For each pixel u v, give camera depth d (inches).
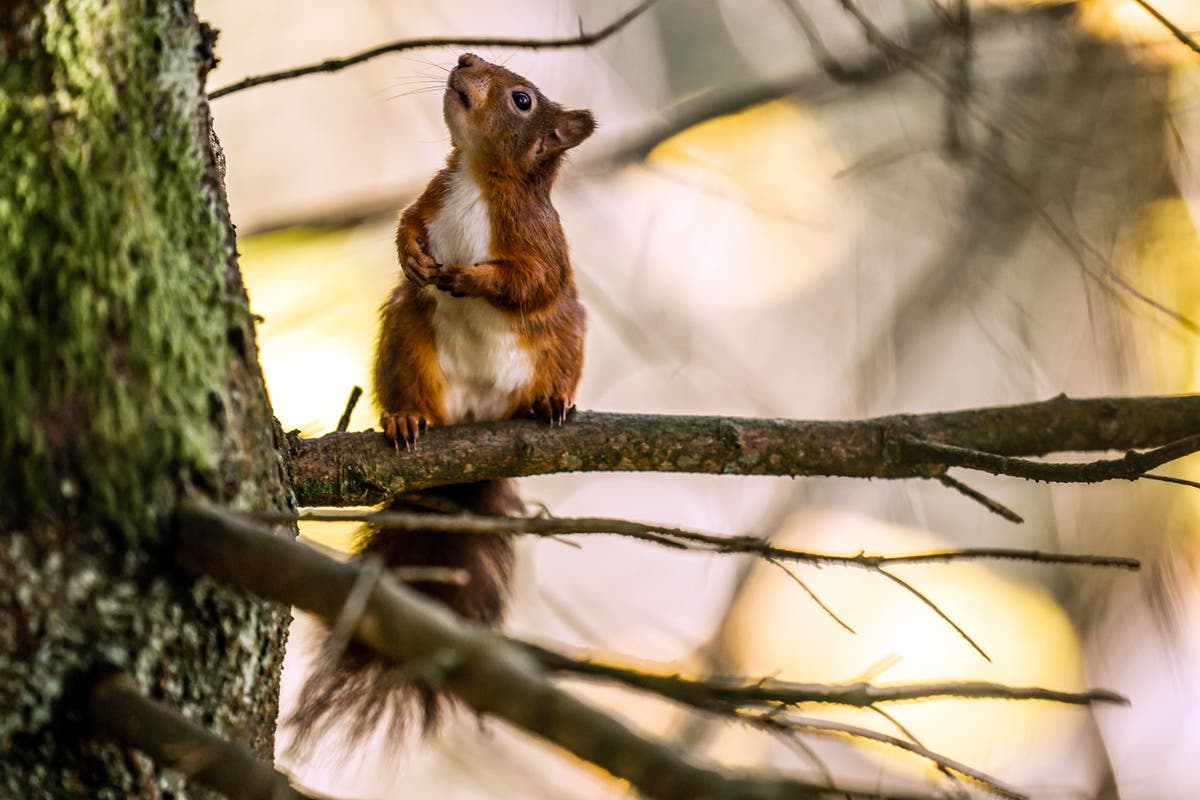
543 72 609.0
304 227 518.6
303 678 249.9
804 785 147.1
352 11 625.9
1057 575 558.3
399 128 620.7
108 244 187.6
